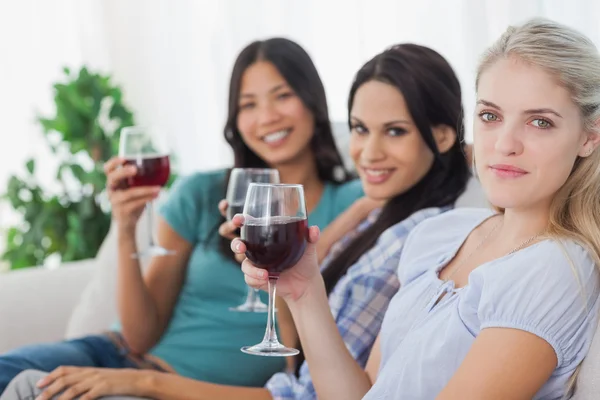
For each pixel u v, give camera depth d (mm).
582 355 1715
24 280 3443
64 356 2764
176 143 5398
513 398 1672
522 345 1678
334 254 2740
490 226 2074
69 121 5246
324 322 2129
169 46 5367
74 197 5402
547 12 3438
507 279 1730
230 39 4961
